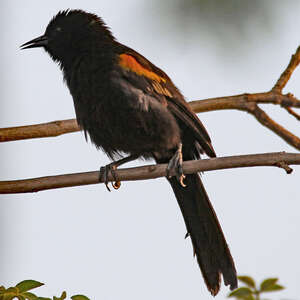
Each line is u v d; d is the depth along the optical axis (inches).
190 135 425.4
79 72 412.5
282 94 411.8
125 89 398.0
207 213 417.1
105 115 404.5
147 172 362.3
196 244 415.5
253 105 408.8
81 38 433.7
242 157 328.5
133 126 404.5
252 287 264.7
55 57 450.6
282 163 315.6
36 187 342.6
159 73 424.5
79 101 413.1
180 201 422.6
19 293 215.8
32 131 401.4
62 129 414.6
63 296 217.9
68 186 351.9
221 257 408.5
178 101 413.4
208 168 346.3
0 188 338.3
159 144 414.9
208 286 406.0
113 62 406.0
